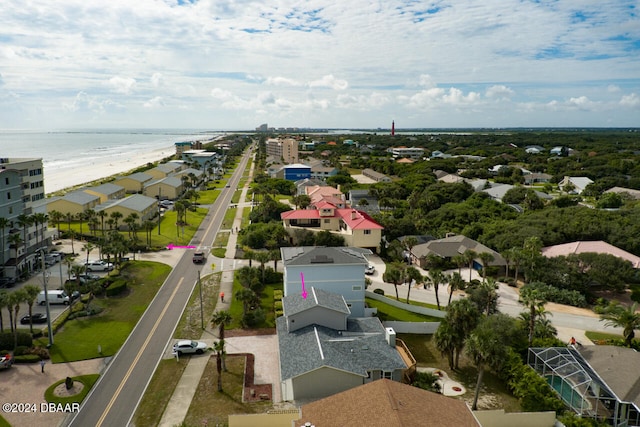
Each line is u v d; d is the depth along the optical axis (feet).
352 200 512.63
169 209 487.20
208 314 220.23
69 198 405.59
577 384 149.89
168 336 196.95
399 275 242.78
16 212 274.77
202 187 652.07
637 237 303.89
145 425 136.98
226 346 189.06
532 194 441.68
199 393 154.20
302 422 114.21
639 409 138.00
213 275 277.03
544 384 151.94
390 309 233.76
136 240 320.91
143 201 422.00
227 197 574.97
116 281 252.42
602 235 314.55
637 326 184.85
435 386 161.27
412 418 107.86
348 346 166.30
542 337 185.47
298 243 348.79
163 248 334.03
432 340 196.44
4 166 277.44
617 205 456.86
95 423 137.59
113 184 513.04
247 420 131.34
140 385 159.33
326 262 217.56
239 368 171.73
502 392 161.58
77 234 348.18
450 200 480.23
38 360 172.76
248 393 153.79
